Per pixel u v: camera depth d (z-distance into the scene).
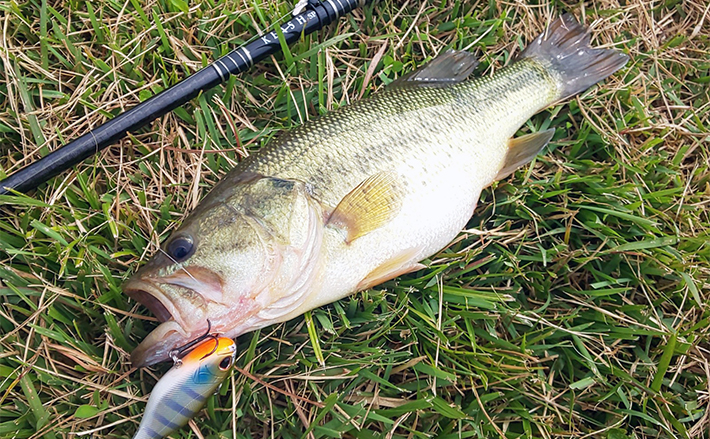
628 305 0.48
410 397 0.47
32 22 0.49
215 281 0.39
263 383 0.43
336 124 0.44
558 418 0.47
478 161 0.47
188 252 0.40
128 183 0.47
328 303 0.44
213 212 0.40
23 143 0.47
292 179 0.42
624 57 0.53
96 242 0.45
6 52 0.47
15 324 0.43
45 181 0.44
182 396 0.39
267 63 0.51
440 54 0.50
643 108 0.53
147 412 0.38
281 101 0.51
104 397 0.43
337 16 0.50
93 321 0.44
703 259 0.50
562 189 0.51
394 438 0.45
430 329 0.47
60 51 0.49
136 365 0.39
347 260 0.42
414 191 0.44
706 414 0.47
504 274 0.48
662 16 0.57
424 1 0.53
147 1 0.50
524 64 0.51
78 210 0.46
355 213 0.42
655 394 0.47
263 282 0.40
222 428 0.43
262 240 0.40
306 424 0.44
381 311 0.47
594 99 0.53
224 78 0.48
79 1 0.49
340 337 0.46
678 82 0.55
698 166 0.53
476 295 0.46
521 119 0.50
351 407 0.44
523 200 0.50
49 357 0.43
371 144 0.44
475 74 0.54
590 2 0.56
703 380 0.48
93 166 0.47
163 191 0.48
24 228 0.45
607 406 0.48
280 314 0.42
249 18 0.51
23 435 0.42
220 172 0.48
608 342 0.49
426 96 0.46
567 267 0.49
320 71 0.49
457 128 0.46
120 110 0.49
